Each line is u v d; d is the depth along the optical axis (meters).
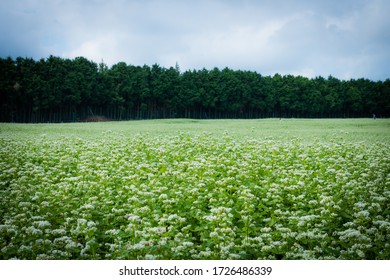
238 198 11.48
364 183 14.08
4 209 11.33
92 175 15.52
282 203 11.85
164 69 128.25
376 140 32.69
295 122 66.25
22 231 9.13
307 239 8.76
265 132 41.28
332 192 12.67
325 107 131.75
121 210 10.80
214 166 15.77
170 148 21.53
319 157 20.12
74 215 10.59
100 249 9.02
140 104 123.88
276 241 8.58
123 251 8.16
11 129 44.47
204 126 55.12
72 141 26.58
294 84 134.88
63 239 8.49
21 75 95.38
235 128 50.41
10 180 15.42
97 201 11.64
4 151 20.88
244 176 14.30
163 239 8.26
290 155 19.78
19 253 8.13
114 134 34.03
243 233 9.41
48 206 10.93
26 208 10.49
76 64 109.19
